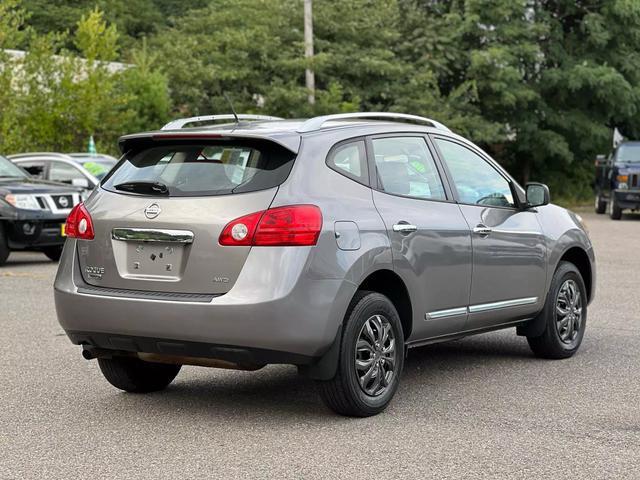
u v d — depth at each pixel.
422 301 7.99
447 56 41.22
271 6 40.78
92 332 7.42
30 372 9.13
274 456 6.47
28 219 18.23
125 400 8.10
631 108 43.12
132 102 35.06
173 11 72.06
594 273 10.34
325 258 7.08
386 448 6.64
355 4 40.62
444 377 8.97
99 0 65.31
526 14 42.97
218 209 7.11
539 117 43.25
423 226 8.00
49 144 31.92
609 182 33.91
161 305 7.06
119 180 7.68
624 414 7.57
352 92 39.00
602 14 43.25
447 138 8.84
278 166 7.23
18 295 14.27
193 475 6.07
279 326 6.90
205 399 8.13
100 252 7.50
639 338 10.92
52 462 6.37
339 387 7.28
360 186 7.67
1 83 30.73
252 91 39.91
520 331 9.77
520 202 9.38
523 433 7.02
